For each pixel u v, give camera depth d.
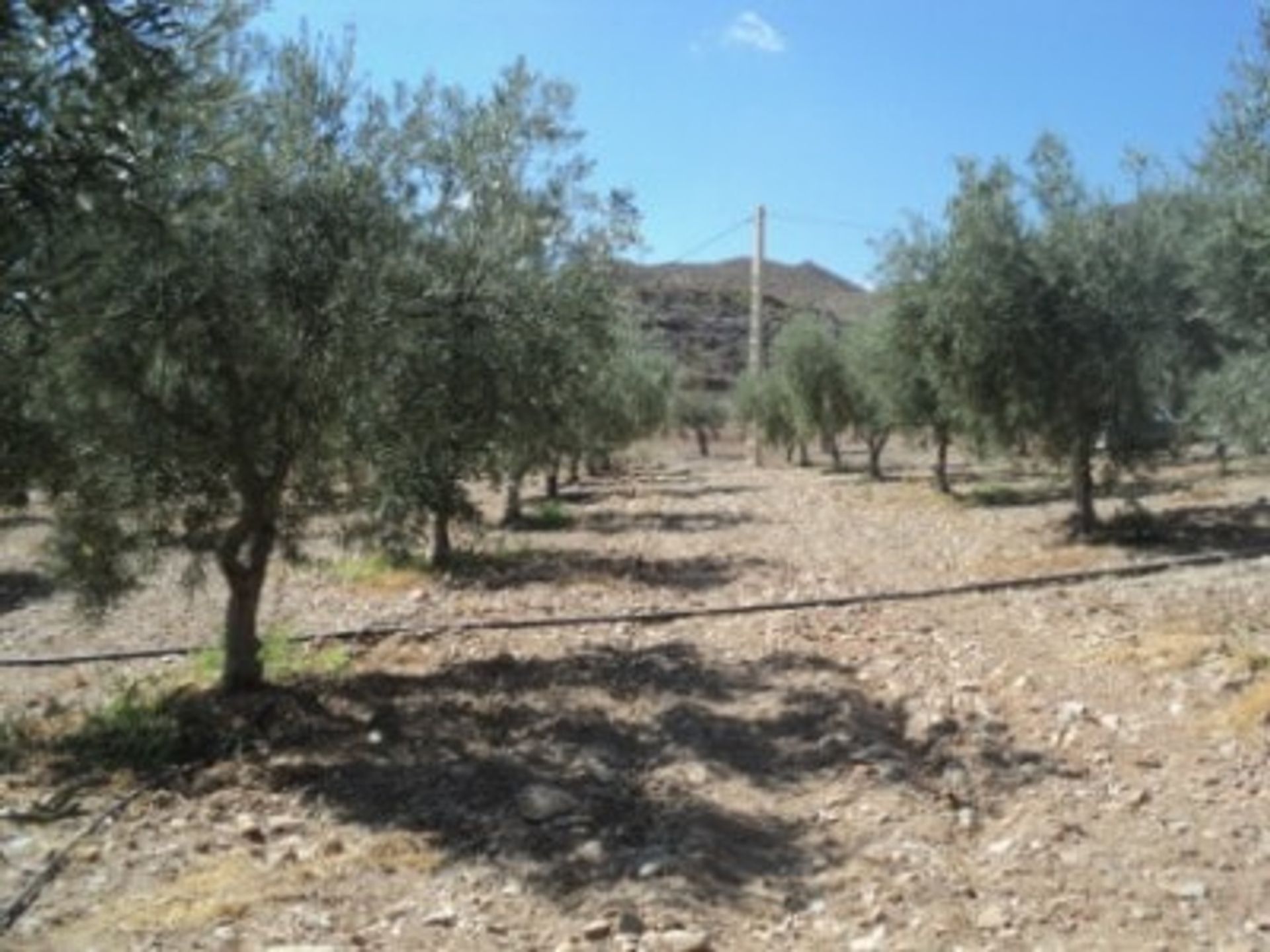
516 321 11.07
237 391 9.38
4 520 12.27
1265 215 9.76
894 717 9.27
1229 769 7.41
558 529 23.77
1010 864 6.37
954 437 26.52
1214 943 5.38
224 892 6.32
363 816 7.54
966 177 18.36
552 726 9.32
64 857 6.82
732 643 12.05
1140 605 12.41
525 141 11.66
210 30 5.20
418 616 13.80
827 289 135.38
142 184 4.49
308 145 9.40
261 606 14.57
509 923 5.92
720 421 68.81
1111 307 17.31
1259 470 26.03
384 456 10.35
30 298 4.11
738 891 6.23
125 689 10.43
